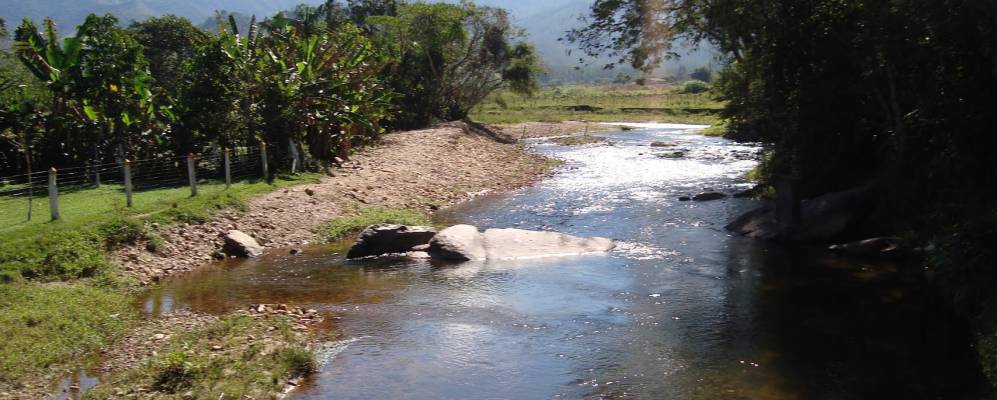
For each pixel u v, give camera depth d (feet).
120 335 35.45
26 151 70.49
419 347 34.06
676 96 283.38
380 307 40.16
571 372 31.09
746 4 60.75
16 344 31.94
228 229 55.67
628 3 84.69
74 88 72.79
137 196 61.41
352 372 31.22
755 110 79.77
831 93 60.54
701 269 47.60
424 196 77.77
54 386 29.71
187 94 77.87
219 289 44.04
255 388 28.76
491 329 36.47
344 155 88.63
